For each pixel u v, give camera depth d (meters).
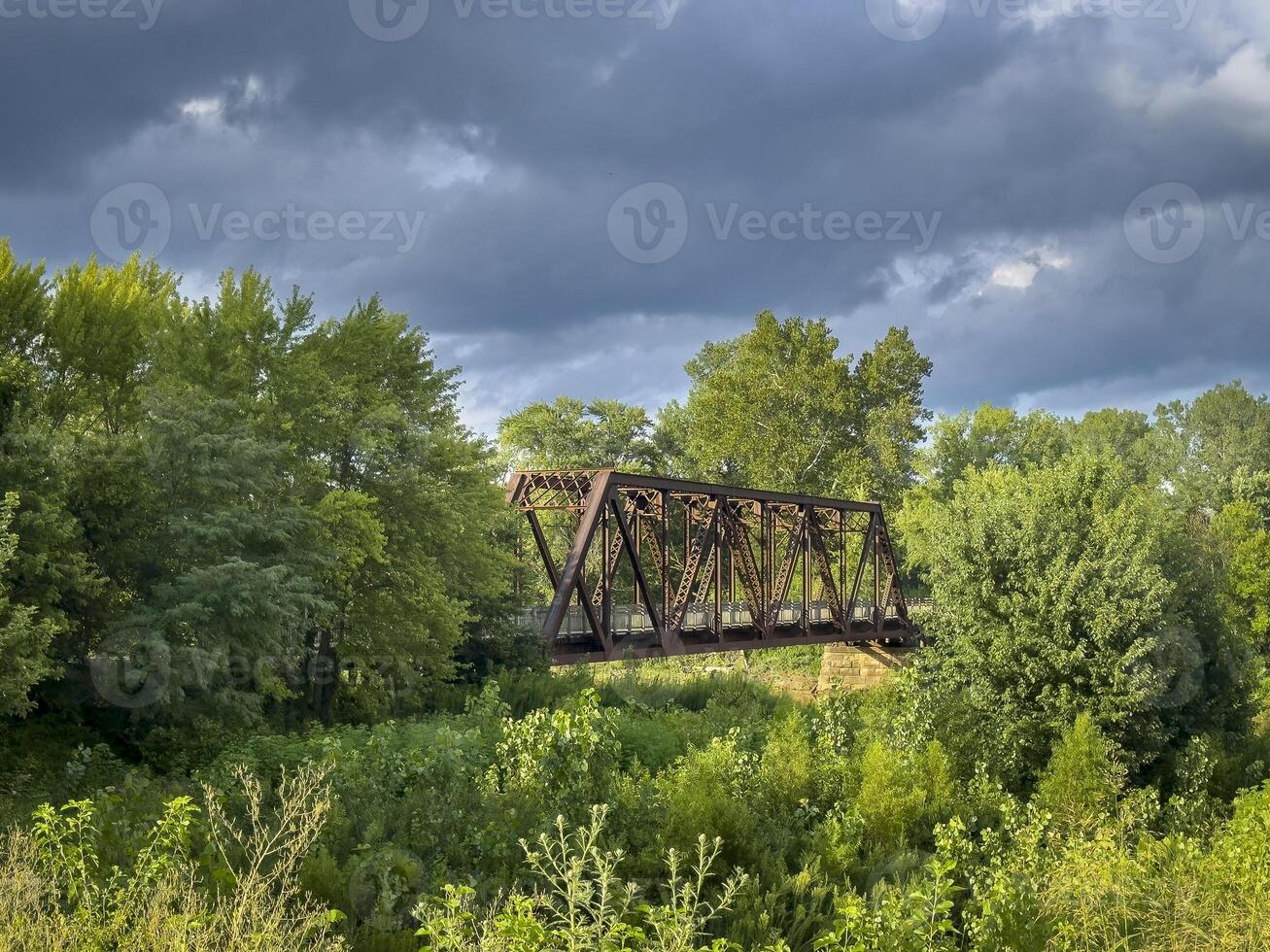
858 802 15.62
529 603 33.06
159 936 6.33
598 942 7.24
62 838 8.66
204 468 20.73
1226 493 86.38
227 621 19.81
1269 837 12.45
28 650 16.95
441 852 11.01
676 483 38.31
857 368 81.75
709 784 14.80
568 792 13.88
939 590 25.97
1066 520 25.05
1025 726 23.44
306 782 9.57
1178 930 9.52
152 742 19.30
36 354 26.42
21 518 17.92
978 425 79.12
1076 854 12.34
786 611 47.31
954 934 10.52
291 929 7.00
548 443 72.00
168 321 24.59
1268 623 50.00
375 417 25.17
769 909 11.79
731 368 88.25
